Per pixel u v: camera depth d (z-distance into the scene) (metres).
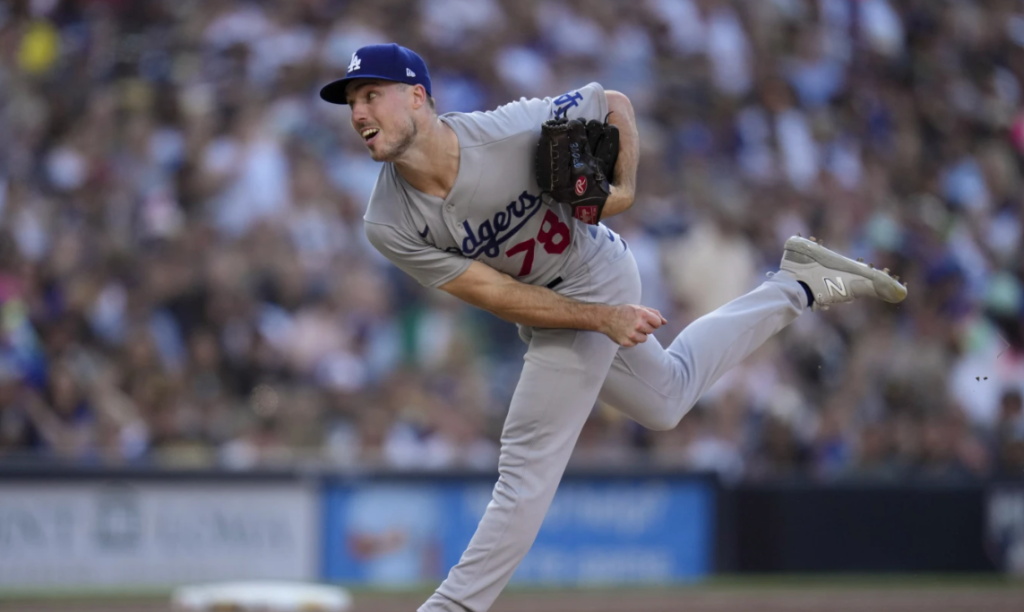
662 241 42.78
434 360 37.19
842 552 34.56
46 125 41.81
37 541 27.98
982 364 44.31
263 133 41.00
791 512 34.28
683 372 16.19
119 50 44.97
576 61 49.00
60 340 33.31
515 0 49.31
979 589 32.97
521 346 39.72
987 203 53.34
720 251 41.84
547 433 15.34
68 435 31.39
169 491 29.09
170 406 32.53
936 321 44.69
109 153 39.94
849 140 52.34
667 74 50.69
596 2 51.03
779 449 36.81
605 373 15.39
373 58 13.72
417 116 13.92
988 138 56.69
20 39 44.28
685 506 33.41
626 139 15.33
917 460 38.53
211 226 37.53
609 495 32.69
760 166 48.81
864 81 55.12
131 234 37.56
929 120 55.53
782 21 54.72
